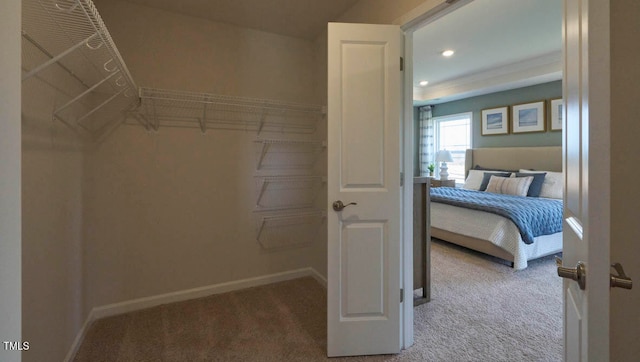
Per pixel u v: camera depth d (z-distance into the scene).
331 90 1.83
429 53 4.09
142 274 2.46
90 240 2.25
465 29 3.35
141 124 2.43
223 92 2.72
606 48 0.60
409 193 1.99
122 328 2.16
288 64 3.00
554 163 4.54
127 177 2.39
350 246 1.87
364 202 1.87
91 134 2.25
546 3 2.81
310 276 3.16
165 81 2.49
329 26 1.82
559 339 2.03
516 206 3.45
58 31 1.25
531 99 4.97
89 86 2.14
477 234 3.59
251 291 2.80
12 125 0.56
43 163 1.49
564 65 1.00
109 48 1.41
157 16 2.46
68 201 1.84
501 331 2.13
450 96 5.83
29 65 1.34
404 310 1.96
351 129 1.86
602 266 0.62
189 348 1.93
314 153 3.12
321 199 3.04
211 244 2.72
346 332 1.87
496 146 5.52
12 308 0.55
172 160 2.55
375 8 2.18
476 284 2.93
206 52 2.65
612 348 0.98
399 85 1.87
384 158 1.88
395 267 1.90
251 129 2.86
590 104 0.62
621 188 0.96
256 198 2.90
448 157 5.97
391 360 1.83
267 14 2.58
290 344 1.98
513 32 3.43
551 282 2.98
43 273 1.48
